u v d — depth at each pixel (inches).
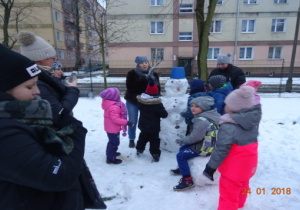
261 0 802.8
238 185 82.6
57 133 44.0
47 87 58.4
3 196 37.5
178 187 108.5
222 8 808.3
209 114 103.2
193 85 132.3
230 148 80.8
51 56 75.9
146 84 155.6
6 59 38.3
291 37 824.9
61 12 1064.2
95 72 1107.9
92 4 399.9
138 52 840.9
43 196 41.1
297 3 800.3
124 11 804.6
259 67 845.8
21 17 844.0
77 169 44.0
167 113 133.7
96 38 700.0
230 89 125.6
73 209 46.6
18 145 35.8
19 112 38.8
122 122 127.1
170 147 150.2
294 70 843.4
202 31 268.5
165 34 823.7
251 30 833.5
